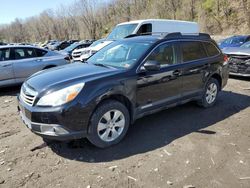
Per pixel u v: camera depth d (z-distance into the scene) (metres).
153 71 4.50
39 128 3.68
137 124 5.01
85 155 3.87
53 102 3.60
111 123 4.05
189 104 6.18
